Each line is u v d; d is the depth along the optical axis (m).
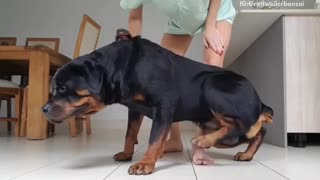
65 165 1.10
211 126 1.15
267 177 0.91
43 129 2.21
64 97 0.95
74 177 0.90
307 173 0.97
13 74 3.22
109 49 1.03
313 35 1.84
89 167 1.06
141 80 1.00
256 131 1.14
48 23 3.93
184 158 1.28
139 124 1.20
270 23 1.98
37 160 1.22
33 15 3.94
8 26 3.94
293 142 1.90
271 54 2.03
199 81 1.09
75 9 3.92
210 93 1.08
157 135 0.99
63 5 3.93
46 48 2.23
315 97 1.82
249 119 1.10
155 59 1.04
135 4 1.29
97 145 1.80
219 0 1.35
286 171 1.00
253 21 1.93
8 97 2.98
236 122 1.09
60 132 3.02
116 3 3.90
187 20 1.39
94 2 3.91
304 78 1.83
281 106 1.86
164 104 1.01
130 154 1.19
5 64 2.66
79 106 0.96
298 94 1.83
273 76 2.00
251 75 2.49
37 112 2.20
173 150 1.47
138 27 1.33
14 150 1.56
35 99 2.21
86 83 0.96
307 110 1.82
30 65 2.24
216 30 1.39
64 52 3.90
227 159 1.27
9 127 3.07
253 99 1.12
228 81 1.10
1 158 1.28
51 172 0.98
